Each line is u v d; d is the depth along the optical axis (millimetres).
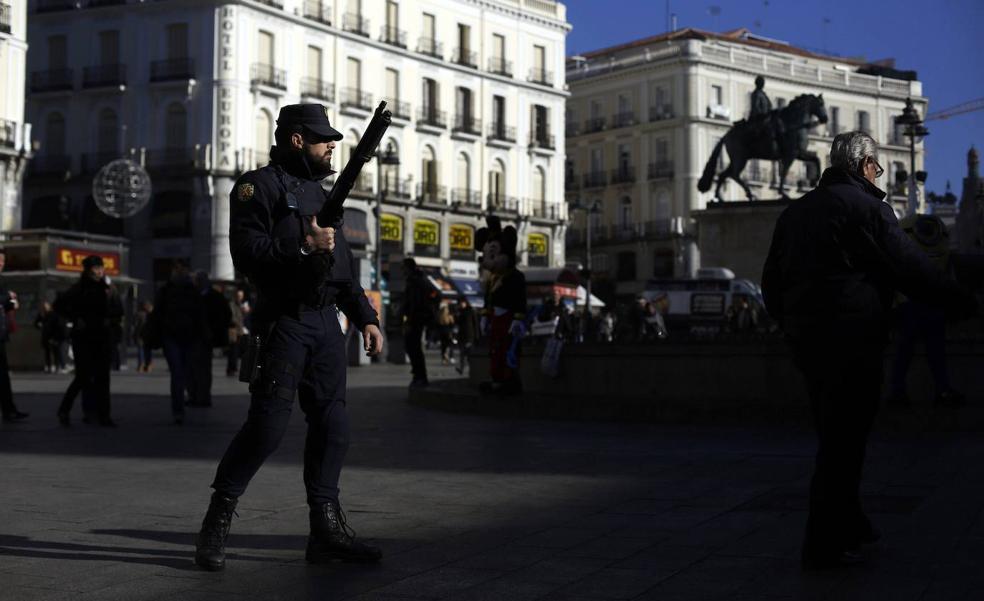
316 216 5020
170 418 13805
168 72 52438
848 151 5180
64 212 53844
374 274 44906
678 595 4461
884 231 4938
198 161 51594
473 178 63906
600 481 7648
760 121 27781
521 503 6793
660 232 76125
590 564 5051
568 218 74812
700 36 78188
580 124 81688
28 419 13578
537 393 13516
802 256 5078
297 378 5133
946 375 10438
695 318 39781
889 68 87062
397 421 12688
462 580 4770
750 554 5215
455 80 63094
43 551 5422
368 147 4832
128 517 6395
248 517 6387
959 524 5809
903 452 8797
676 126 75750
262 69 53219
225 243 51906
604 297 78938
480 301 61344
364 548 5113
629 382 12594
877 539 5211
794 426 11062
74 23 54312
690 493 7055
